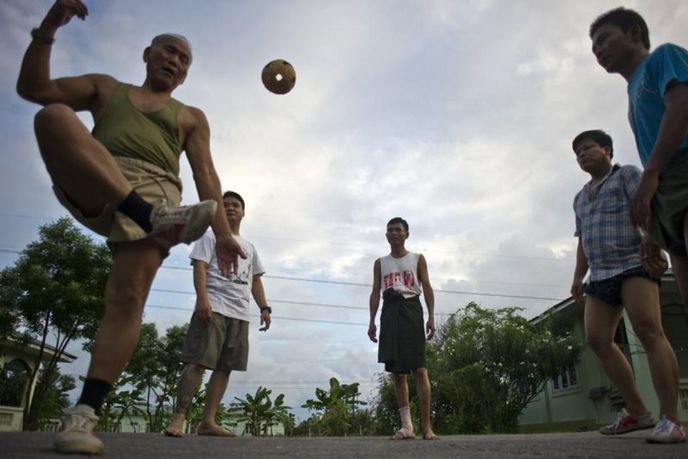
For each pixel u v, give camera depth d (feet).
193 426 62.90
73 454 4.80
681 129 6.20
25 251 45.37
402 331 13.02
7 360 56.70
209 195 6.77
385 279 13.79
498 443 8.21
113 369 5.48
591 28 7.94
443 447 7.23
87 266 45.85
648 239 7.82
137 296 5.68
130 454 5.18
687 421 40.47
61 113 4.89
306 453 5.93
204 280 12.00
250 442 8.52
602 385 44.93
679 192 6.36
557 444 7.51
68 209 5.59
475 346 45.19
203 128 6.90
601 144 10.02
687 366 43.91
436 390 45.03
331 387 57.82
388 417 48.44
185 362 11.68
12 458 4.31
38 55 5.65
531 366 43.32
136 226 5.58
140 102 6.30
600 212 9.46
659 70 6.74
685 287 7.02
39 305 43.21
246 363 12.62
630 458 5.19
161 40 6.63
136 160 5.92
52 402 62.28
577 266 10.69
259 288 13.93
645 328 8.43
